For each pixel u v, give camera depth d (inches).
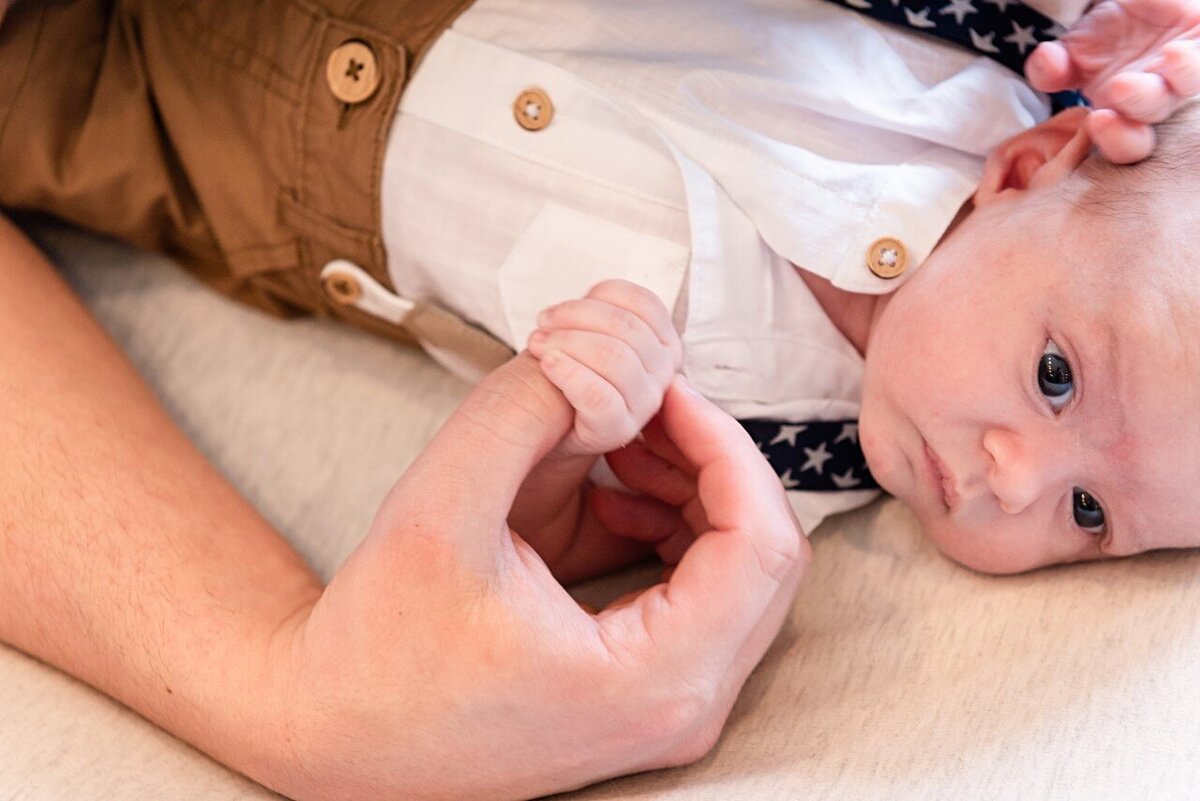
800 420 37.6
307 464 39.2
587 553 36.6
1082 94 39.1
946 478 34.5
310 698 28.1
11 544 30.7
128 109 40.1
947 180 36.7
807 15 37.0
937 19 37.3
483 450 28.3
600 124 36.0
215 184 39.6
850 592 35.5
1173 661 30.5
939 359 33.9
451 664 27.3
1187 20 34.3
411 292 39.4
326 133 37.7
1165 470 31.4
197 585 30.6
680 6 36.5
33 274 36.7
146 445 33.5
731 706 30.9
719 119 35.5
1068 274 32.5
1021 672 31.0
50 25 39.9
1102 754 28.3
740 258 35.9
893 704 30.7
